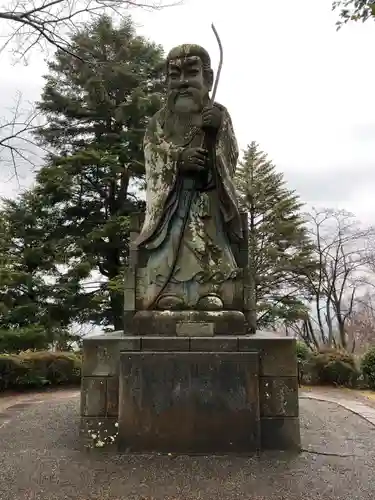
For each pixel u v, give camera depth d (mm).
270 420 6223
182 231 7199
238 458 5883
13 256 19641
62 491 4984
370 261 28516
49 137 21141
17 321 18656
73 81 20203
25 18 9414
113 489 5020
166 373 6188
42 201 20141
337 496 4859
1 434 7355
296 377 6285
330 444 6594
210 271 7070
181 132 7531
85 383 6320
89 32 14758
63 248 19516
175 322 6742
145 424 6109
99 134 21422
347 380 14680
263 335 6781
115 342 6391
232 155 7492
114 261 20531
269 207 24625
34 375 13625
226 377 6180
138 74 20266
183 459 5848
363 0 6453
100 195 21344
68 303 19281
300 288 24297
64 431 7496
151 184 7367
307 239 24484
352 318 31531
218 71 7172
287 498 4809
